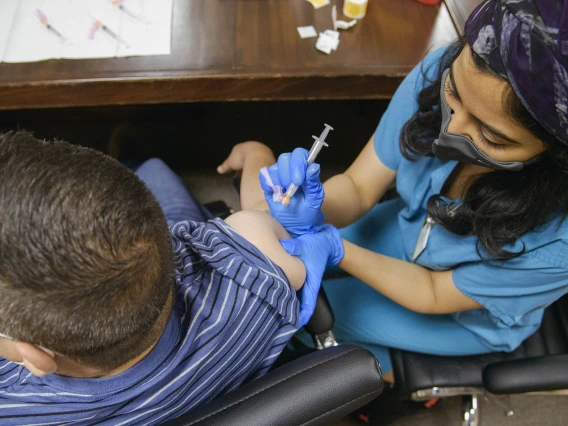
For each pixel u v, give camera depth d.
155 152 1.65
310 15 1.03
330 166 1.65
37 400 0.49
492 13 0.54
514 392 0.79
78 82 0.90
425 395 0.97
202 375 0.57
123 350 0.46
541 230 0.75
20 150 0.40
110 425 0.53
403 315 1.04
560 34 0.48
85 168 0.40
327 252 0.83
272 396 0.52
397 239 1.13
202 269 0.59
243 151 1.17
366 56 0.96
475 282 0.87
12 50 0.93
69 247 0.38
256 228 0.72
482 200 0.77
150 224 0.43
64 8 1.00
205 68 0.92
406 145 0.88
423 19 1.03
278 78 0.93
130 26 0.98
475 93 0.58
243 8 1.03
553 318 1.03
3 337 0.42
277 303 0.61
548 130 0.55
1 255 0.37
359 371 0.54
